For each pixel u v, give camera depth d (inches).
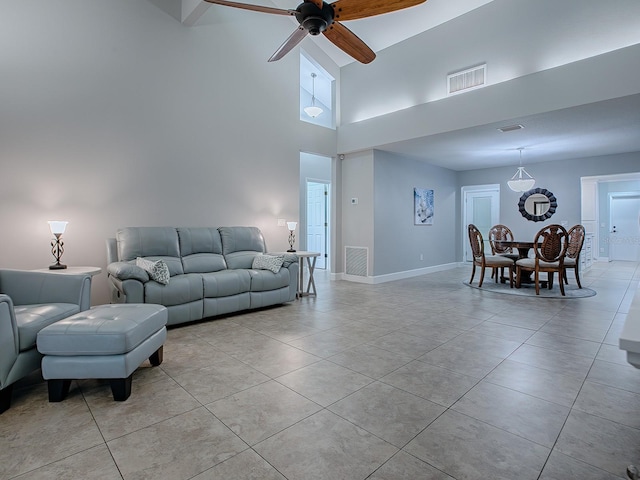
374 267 239.6
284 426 67.7
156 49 166.9
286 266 174.4
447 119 190.4
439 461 57.2
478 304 173.3
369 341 118.1
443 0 188.9
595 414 71.4
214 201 189.0
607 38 150.5
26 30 133.6
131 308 93.7
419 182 277.7
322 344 115.3
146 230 151.3
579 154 246.2
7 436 64.9
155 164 167.2
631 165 237.9
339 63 258.4
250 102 204.2
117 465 56.6
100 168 151.4
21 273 97.1
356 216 249.0
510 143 215.2
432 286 227.0
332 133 252.8
